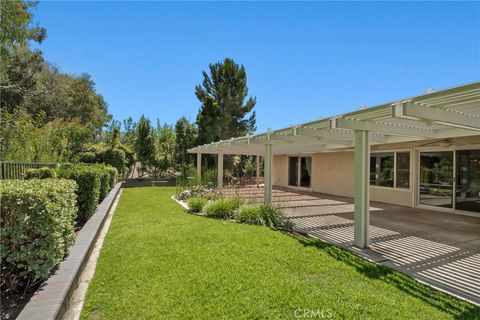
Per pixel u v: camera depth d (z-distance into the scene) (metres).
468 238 5.75
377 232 6.25
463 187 8.40
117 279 3.57
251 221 6.89
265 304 2.99
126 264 4.07
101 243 5.12
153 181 19.44
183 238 5.43
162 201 11.06
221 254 4.52
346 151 12.77
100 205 7.75
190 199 9.60
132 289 3.30
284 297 3.13
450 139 8.41
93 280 3.54
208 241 5.25
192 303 2.99
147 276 3.66
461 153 8.48
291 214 8.38
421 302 3.10
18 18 12.36
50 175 6.07
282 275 3.74
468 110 4.39
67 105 20.66
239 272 3.81
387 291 3.35
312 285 3.47
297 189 16.20
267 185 8.45
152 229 6.18
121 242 5.16
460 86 3.17
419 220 7.55
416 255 4.70
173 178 20.23
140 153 20.50
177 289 3.30
